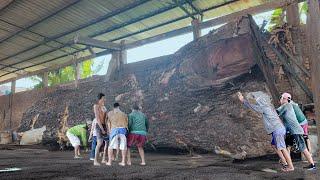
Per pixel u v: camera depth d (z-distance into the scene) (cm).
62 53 1969
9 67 2291
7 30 1636
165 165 756
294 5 1039
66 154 1220
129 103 1370
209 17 1438
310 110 898
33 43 1811
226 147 990
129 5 1323
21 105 2219
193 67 1197
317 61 226
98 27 1569
